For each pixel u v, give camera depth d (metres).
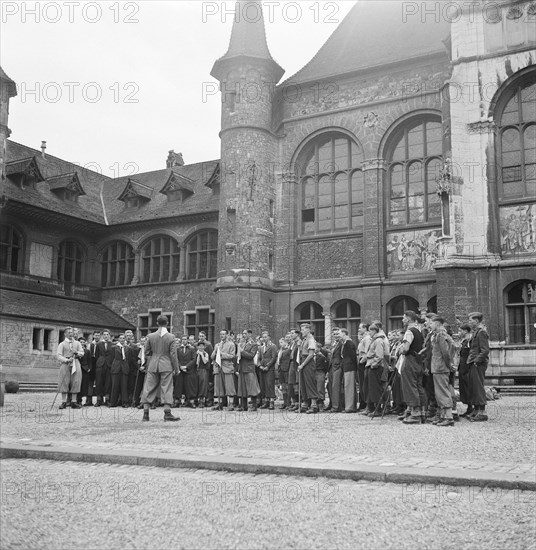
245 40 32.72
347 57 32.47
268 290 31.31
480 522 5.68
